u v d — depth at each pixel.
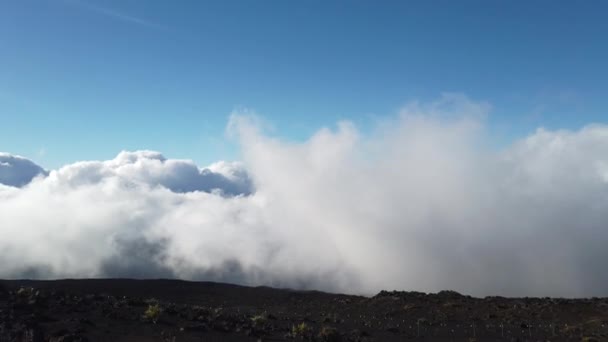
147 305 34.69
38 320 26.31
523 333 35.25
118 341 24.27
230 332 29.55
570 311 44.97
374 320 41.50
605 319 40.28
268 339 28.64
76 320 27.16
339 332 32.38
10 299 29.84
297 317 41.09
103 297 35.72
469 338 33.12
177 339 25.97
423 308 48.66
